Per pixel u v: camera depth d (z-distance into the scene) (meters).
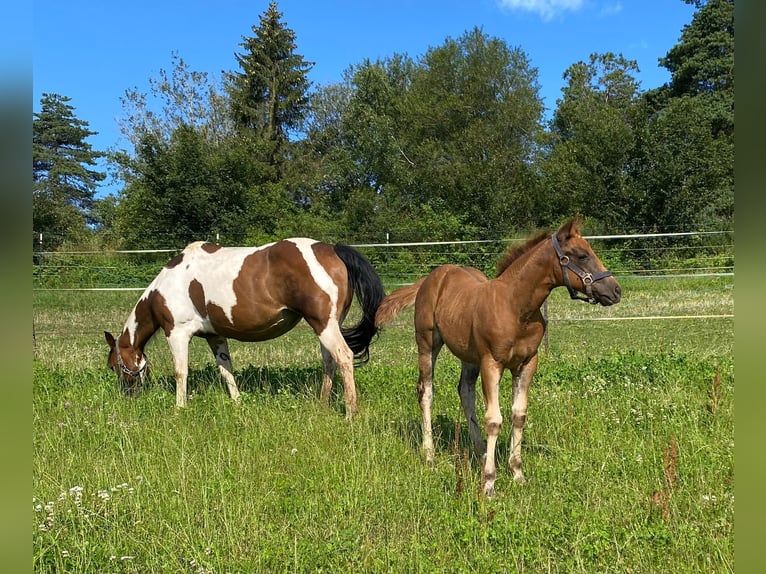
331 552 4.14
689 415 6.34
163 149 30.34
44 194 35.00
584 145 31.02
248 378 9.18
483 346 5.28
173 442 6.18
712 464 5.15
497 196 31.88
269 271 7.68
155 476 5.41
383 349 12.59
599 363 8.95
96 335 15.16
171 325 8.11
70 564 4.05
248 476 5.47
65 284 22.88
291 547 4.21
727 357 9.47
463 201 32.75
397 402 7.80
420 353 6.34
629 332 13.75
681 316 15.02
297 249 7.64
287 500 4.91
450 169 33.59
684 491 4.79
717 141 28.83
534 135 35.78
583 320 15.73
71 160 51.50
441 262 24.31
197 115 39.72
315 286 7.48
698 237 25.05
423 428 6.20
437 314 6.01
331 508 4.77
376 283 7.69
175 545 4.33
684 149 28.39
